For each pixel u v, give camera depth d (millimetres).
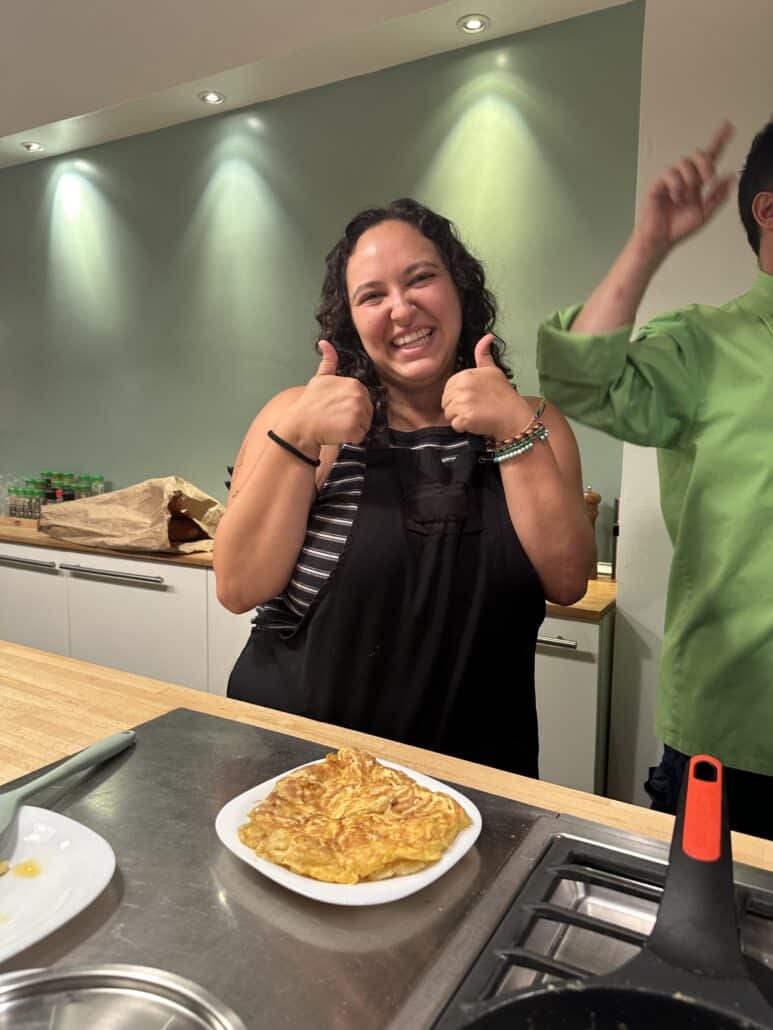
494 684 1144
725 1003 421
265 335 2736
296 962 527
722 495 1132
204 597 2398
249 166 2695
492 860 646
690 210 924
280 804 687
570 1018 436
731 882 471
